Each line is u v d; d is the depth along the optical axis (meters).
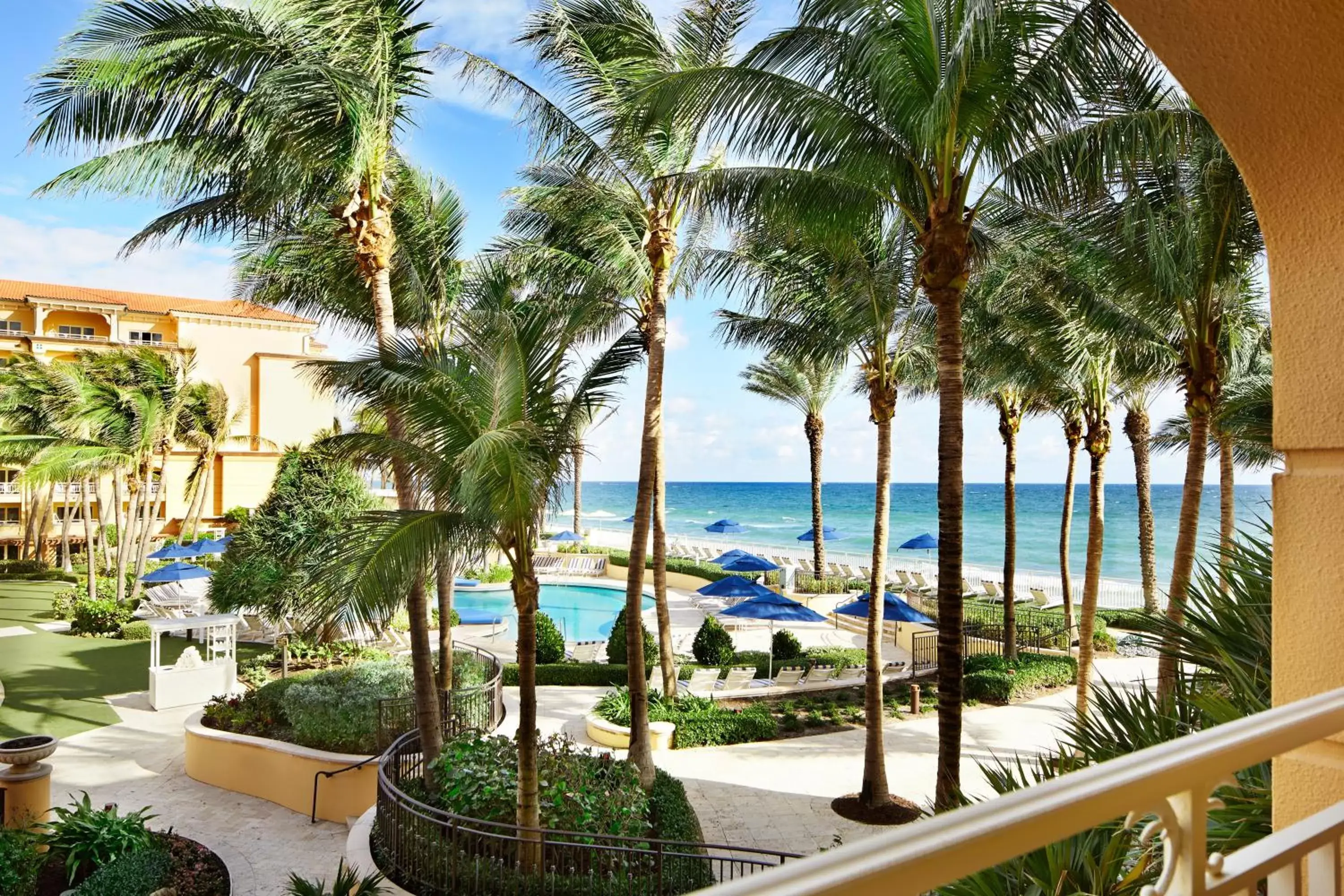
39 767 9.53
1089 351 14.00
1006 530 19.98
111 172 10.66
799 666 18.69
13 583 34.19
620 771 10.24
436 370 7.97
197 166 10.93
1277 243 2.14
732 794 11.93
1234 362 14.39
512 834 8.45
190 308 46.22
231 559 17.16
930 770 12.92
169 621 16.64
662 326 12.80
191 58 9.75
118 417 28.58
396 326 13.56
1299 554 2.09
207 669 16.61
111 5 9.12
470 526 7.72
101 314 44.34
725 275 14.73
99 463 28.52
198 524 39.03
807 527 85.00
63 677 18.45
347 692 12.95
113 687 17.72
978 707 16.34
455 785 9.08
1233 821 2.53
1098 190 8.85
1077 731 4.05
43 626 24.77
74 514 44.62
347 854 8.84
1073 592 31.08
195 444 37.53
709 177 9.27
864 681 17.86
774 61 8.05
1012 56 7.31
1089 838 2.89
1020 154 8.32
